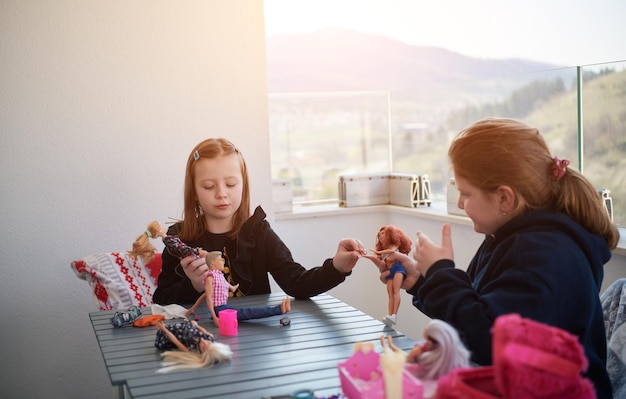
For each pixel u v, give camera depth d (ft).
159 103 8.89
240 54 9.16
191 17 8.94
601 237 4.98
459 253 9.49
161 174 8.98
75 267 7.97
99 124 8.69
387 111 11.56
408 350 4.74
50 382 8.79
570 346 3.14
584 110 8.00
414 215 10.26
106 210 8.80
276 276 6.82
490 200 4.86
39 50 8.41
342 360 4.58
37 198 8.54
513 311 4.33
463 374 3.37
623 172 7.53
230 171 6.66
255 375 4.33
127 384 4.27
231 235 6.91
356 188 10.89
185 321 5.65
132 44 8.74
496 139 4.82
